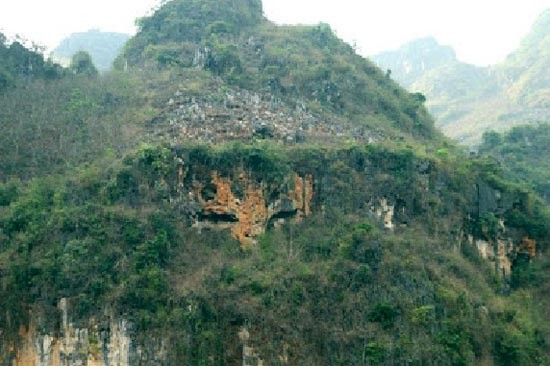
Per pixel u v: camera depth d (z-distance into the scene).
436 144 90.19
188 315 52.25
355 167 67.38
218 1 110.88
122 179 60.00
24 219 57.88
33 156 68.12
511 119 180.75
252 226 61.94
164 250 56.03
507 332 61.75
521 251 76.50
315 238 61.31
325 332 53.50
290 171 63.69
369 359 52.25
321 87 88.94
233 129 70.69
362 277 56.88
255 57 96.19
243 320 53.00
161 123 73.38
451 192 71.44
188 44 99.44
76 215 56.91
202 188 62.28
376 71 104.69
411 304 56.59
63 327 52.31
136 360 51.19
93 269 53.78
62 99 80.69
